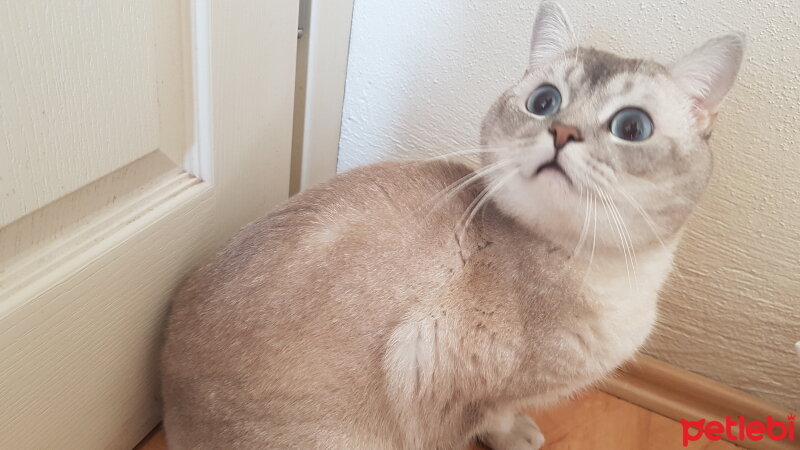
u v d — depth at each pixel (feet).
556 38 1.01
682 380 1.41
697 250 1.28
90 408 1.04
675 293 1.34
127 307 1.02
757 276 1.27
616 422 1.40
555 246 0.98
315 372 0.98
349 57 1.36
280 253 1.00
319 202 1.04
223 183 1.15
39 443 0.96
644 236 0.96
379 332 0.98
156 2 0.90
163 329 1.11
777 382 1.37
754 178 1.17
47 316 0.88
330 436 1.00
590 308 1.00
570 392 1.12
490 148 0.99
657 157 0.88
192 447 1.03
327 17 1.24
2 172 0.76
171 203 1.04
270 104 1.19
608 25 1.13
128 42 0.87
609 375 1.24
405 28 1.28
